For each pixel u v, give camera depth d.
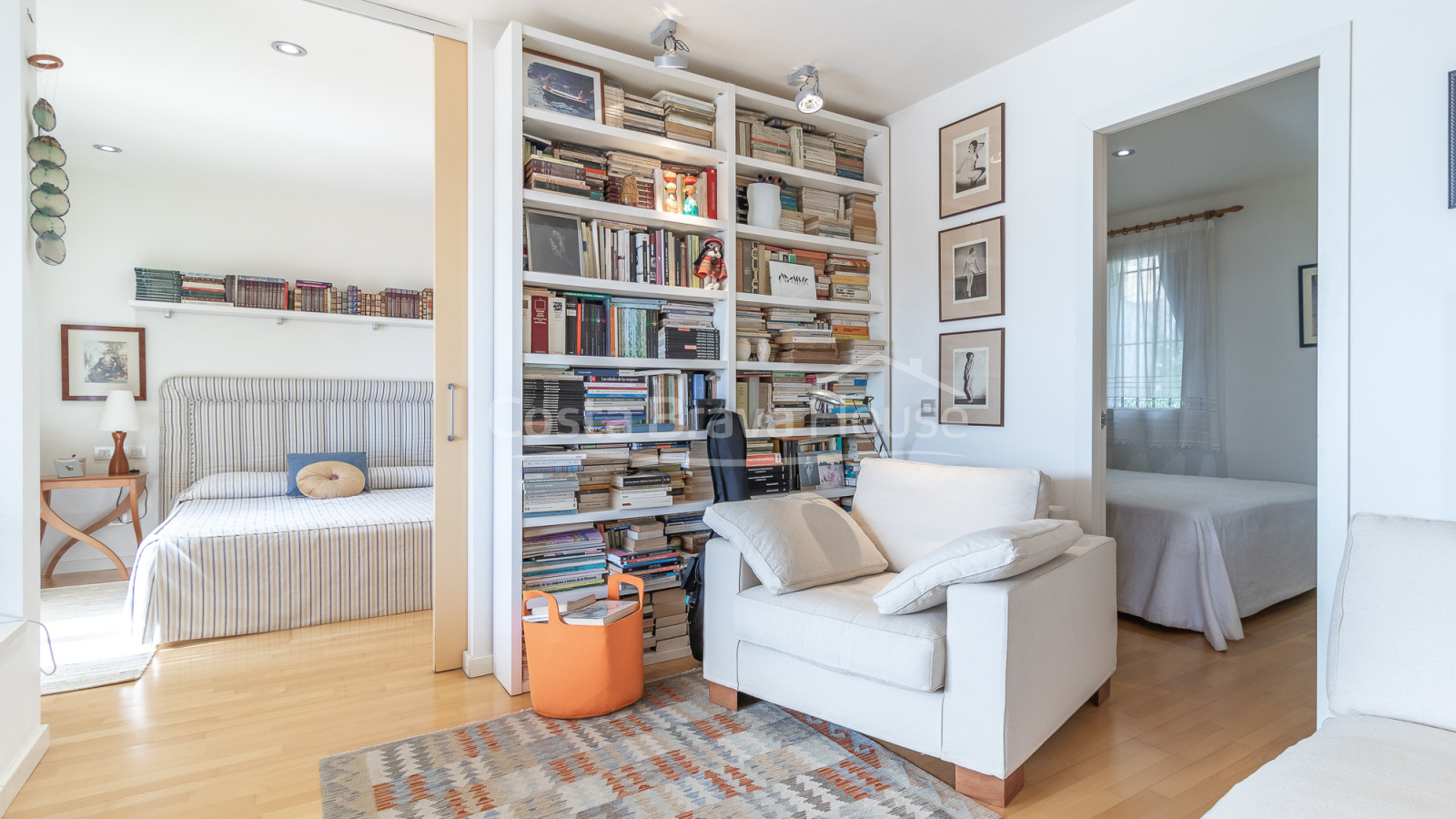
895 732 2.02
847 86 3.48
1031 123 3.10
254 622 3.38
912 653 1.91
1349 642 1.56
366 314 5.35
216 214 5.01
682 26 2.89
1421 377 2.01
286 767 2.09
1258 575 3.37
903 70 3.30
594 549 2.87
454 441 2.89
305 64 3.19
